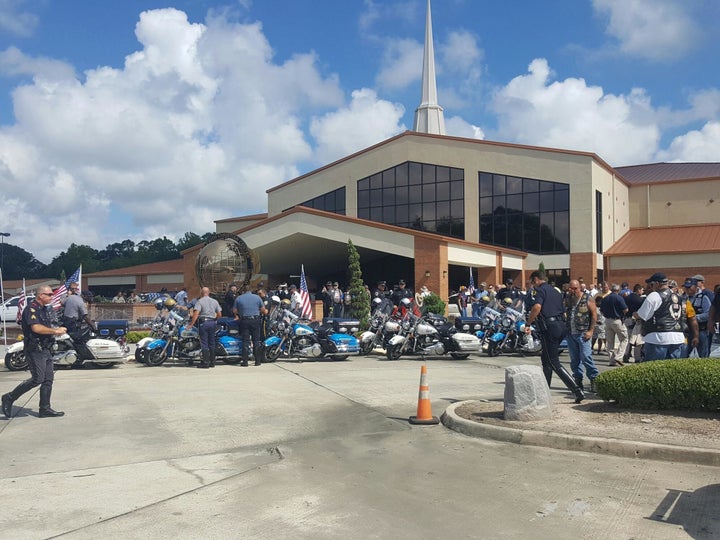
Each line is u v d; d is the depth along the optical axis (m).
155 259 111.62
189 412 9.40
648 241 39.81
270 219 34.78
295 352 15.95
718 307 10.56
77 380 12.73
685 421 7.94
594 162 36.44
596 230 37.00
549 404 8.34
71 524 4.97
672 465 6.56
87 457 6.96
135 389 11.52
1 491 5.78
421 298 25.38
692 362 8.58
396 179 41.66
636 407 8.67
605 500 5.52
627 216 43.69
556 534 4.78
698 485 5.90
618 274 38.03
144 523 5.00
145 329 24.06
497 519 5.09
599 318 17.42
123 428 8.37
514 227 37.81
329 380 12.62
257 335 15.34
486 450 7.27
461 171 39.59
